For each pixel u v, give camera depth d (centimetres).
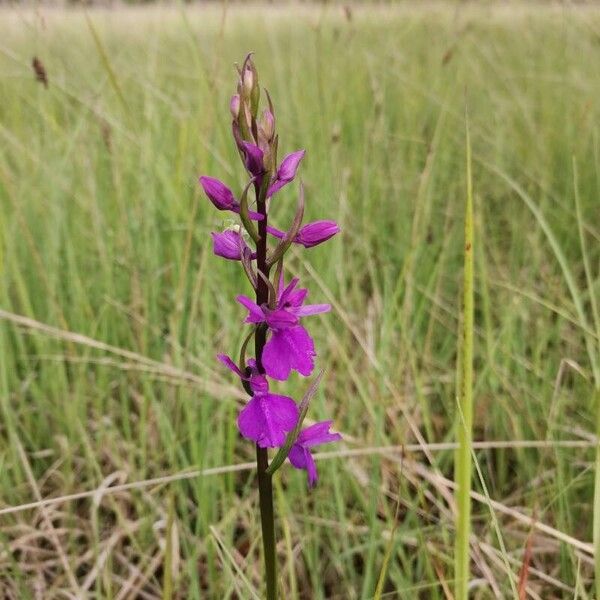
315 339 51
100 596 36
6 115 77
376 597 27
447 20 102
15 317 45
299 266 54
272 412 23
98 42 55
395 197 68
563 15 89
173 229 56
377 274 59
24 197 62
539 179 69
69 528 42
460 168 75
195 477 42
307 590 39
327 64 86
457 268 63
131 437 50
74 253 57
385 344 45
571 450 45
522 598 28
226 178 60
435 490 44
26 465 41
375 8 101
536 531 41
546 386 46
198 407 48
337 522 41
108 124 63
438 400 52
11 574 39
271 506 24
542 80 88
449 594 30
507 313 51
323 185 62
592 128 73
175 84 89
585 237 64
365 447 45
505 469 46
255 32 119
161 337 53
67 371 54
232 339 48
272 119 22
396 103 84
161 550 41
